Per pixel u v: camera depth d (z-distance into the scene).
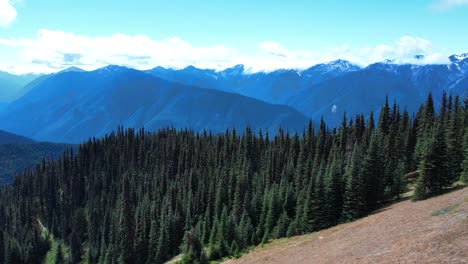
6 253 134.62
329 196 82.12
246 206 105.56
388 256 41.78
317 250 60.09
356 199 78.38
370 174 82.75
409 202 75.00
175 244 108.81
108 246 127.06
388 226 58.22
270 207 95.38
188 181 139.75
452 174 75.75
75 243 139.12
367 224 66.88
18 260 136.88
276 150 138.88
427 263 35.75
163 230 107.81
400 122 121.12
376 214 74.31
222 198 119.00
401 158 107.00
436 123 104.56
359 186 78.69
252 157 149.50
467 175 74.19
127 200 127.19
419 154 102.31
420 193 73.00
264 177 124.94
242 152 150.88
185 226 111.00
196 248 90.38
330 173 85.06
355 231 64.38
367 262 42.41
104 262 119.69
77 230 152.75
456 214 49.72
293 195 99.19
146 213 120.56
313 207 82.06
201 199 121.69
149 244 111.69
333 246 58.53
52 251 149.62
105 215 142.00
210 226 109.25
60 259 137.75
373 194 83.19
